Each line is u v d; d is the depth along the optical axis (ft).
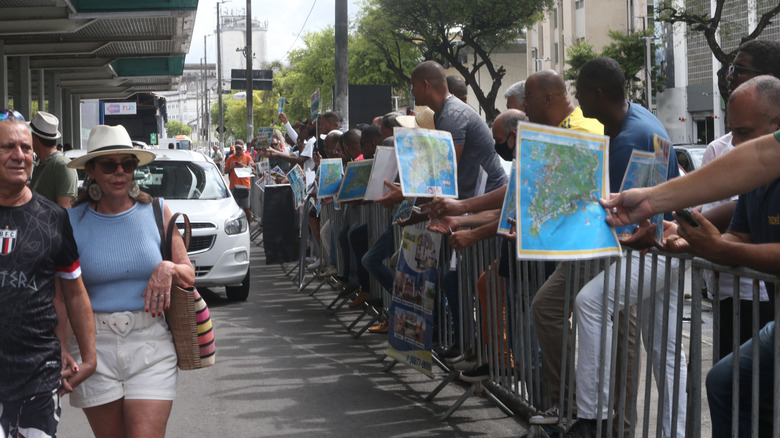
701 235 9.84
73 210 12.53
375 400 20.04
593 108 14.21
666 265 12.32
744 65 14.07
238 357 24.56
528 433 16.31
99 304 12.28
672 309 13.69
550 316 15.44
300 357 24.56
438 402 19.86
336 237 35.91
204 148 255.50
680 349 12.02
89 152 12.16
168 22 63.00
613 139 14.02
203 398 20.26
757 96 11.10
